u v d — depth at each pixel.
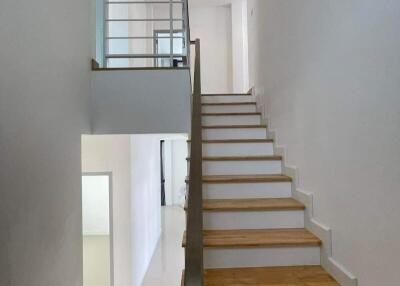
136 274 4.43
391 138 1.25
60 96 2.06
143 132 2.84
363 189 1.48
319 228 1.98
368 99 1.42
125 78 2.85
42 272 1.75
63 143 2.11
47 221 1.83
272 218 2.25
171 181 9.91
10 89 1.45
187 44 3.04
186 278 0.87
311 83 2.16
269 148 3.22
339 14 1.70
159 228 6.95
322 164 1.97
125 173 4.05
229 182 2.55
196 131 1.60
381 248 1.34
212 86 7.14
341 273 1.68
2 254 1.38
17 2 1.52
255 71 4.55
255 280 1.79
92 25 2.87
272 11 3.41
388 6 1.26
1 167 1.38
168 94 2.86
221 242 1.98
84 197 7.07
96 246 6.36
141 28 6.52
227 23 7.20
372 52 1.38
